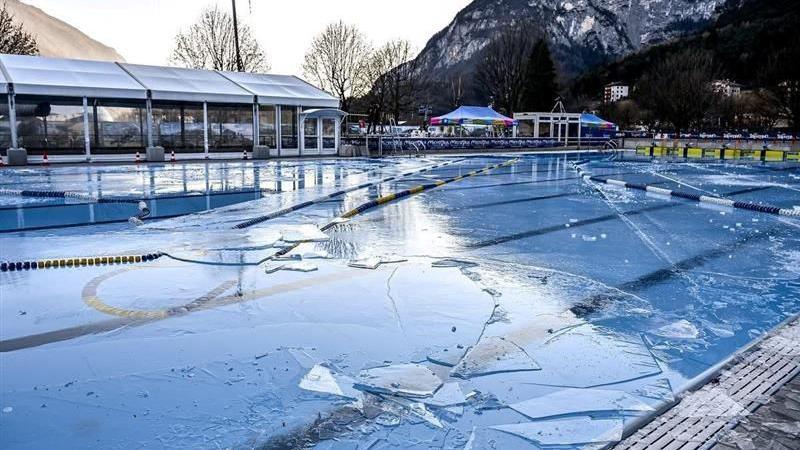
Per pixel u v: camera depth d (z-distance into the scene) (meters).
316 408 2.74
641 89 58.16
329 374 3.11
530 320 4.01
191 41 36.91
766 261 5.84
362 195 11.09
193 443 2.44
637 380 3.06
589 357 3.37
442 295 4.57
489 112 33.69
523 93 57.69
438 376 3.11
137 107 20.48
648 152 29.91
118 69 21.09
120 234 7.02
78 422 2.62
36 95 17.48
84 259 5.57
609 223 8.20
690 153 28.75
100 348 3.49
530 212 9.27
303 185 12.89
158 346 3.52
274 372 3.14
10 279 5.02
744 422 2.59
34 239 6.71
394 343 3.57
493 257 5.96
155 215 8.80
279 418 2.66
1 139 18.47
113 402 2.81
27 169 16.67
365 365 3.24
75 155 19.20
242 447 2.41
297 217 8.42
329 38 43.28
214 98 20.66
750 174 16.95
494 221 8.34
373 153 25.30
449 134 38.97
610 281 5.05
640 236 7.19
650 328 3.87
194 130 22.02
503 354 3.39
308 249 6.24
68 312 4.15
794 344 3.49
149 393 2.90
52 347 3.51
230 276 5.10
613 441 2.45
